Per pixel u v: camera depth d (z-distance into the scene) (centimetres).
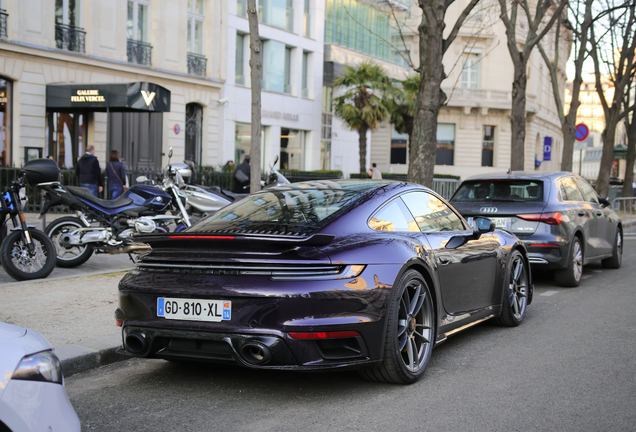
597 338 581
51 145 2095
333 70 3441
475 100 4459
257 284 375
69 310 624
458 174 4569
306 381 446
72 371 464
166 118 2480
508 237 631
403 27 4178
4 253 762
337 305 377
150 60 2400
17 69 1944
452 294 499
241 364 381
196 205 973
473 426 359
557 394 417
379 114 3250
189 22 2595
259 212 454
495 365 489
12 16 1922
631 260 1216
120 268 914
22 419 220
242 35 2892
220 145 2753
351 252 397
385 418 371
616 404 397
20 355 229
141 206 863
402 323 427
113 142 2286
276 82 3105
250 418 373
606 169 2525
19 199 793
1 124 1961
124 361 501
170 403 401
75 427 241
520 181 879
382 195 468
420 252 448
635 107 2506
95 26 2167
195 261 393
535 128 5112
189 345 395
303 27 3250
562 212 847
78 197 848
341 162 3684
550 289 870
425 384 438
